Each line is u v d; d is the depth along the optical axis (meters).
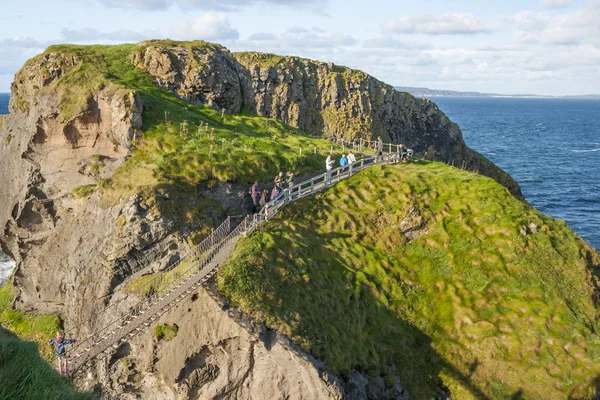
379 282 34.53
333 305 30.95
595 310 34.00
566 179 105.88
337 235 36.41
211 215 34.25
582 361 30.92
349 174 41.38
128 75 45.53
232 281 28.16
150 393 29.22
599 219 76.06
